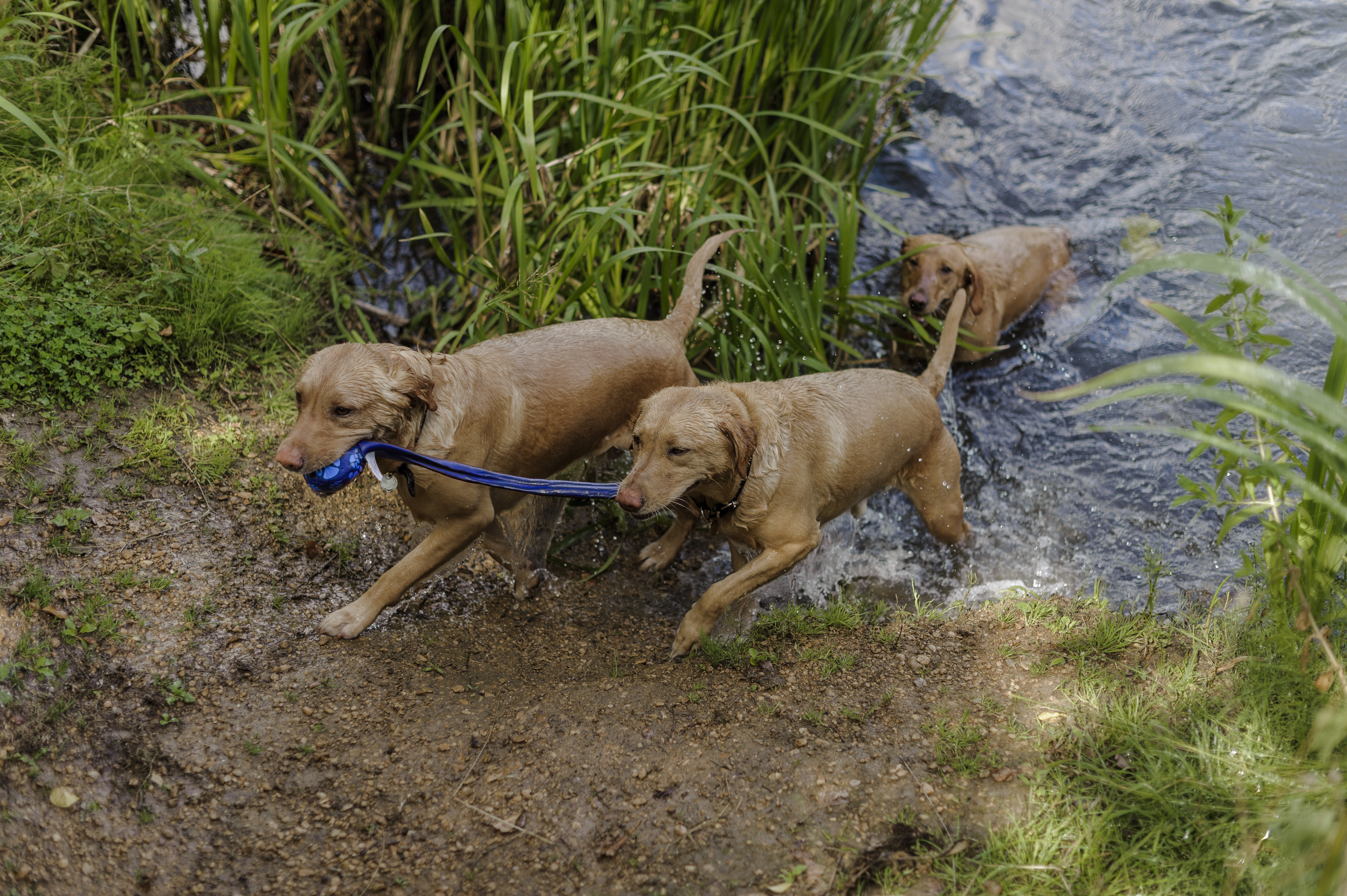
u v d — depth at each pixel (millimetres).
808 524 3893
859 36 6613
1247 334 5336
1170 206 6914
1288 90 7844
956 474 4566
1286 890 2506
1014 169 7301
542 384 3918
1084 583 4594
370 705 3453
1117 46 8391
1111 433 5496
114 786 3000
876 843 2896
